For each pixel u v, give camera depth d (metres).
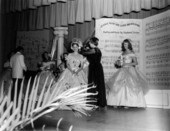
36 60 7.32
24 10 7.16
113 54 6.22
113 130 2.50
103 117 3.54
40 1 6.61
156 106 5.38
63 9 6.61
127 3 5.96
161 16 5.45
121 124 2.90
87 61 4.84
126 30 6.18
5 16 7.31
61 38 6.79
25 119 1.25
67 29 6.82
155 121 3.18
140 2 5.85
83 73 4.88
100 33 6.26
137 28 6.13
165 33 5.31
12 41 7.61
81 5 6.39
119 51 6.20
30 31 7.38
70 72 4.78
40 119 3.32
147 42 5.92
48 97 1.38
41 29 7.17
